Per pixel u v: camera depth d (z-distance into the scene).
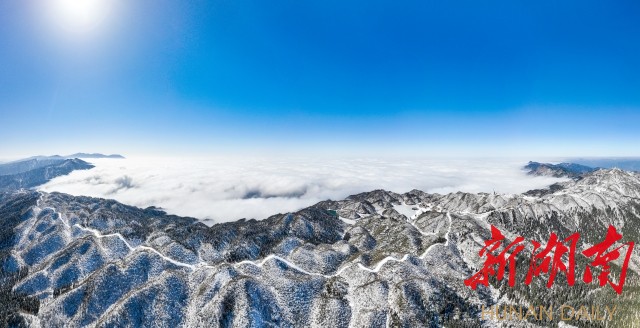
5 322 147.75
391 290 162.00
